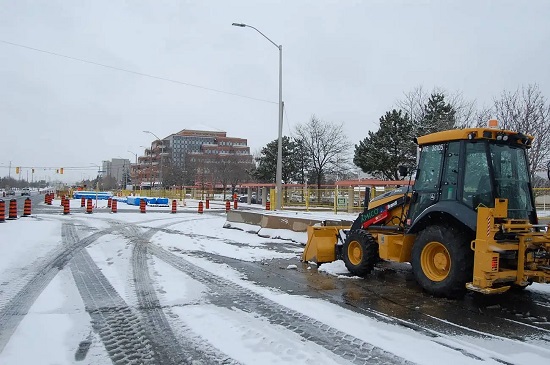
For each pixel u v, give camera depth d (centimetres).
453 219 662
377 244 829
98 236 1344
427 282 675
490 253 588
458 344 468
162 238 1336
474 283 603
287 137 4875
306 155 4628
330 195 3062
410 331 509
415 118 3256
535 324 544
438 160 727
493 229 595
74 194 5350
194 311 574
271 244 1288
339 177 5016
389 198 850
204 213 2859
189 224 1881
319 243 953
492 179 636
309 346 455
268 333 493
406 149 3127
